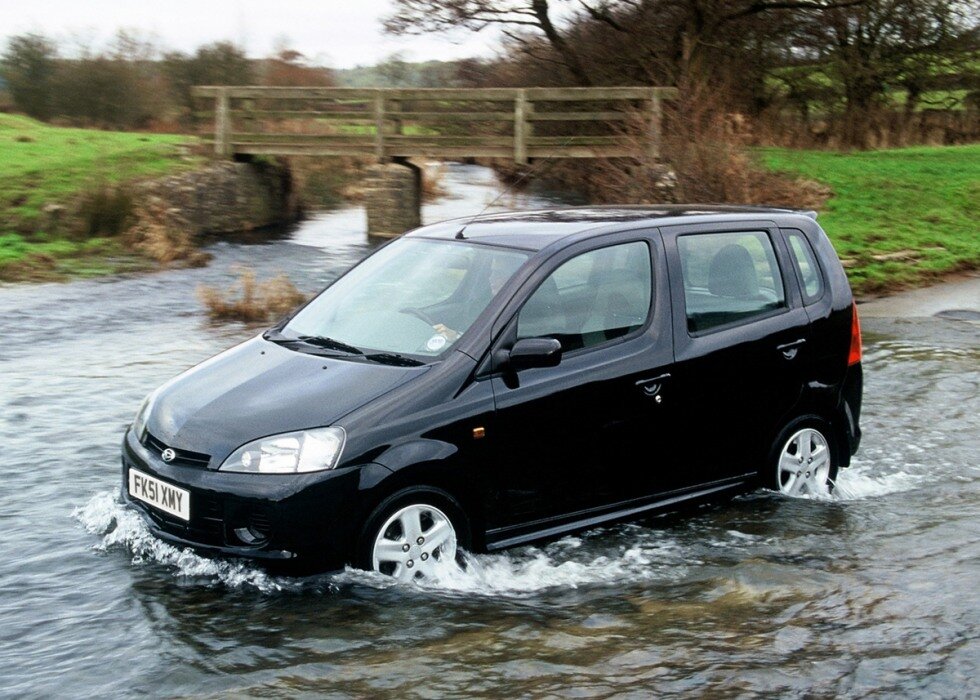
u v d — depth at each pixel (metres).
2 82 32.62
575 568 5.29
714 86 26.22
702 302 5.96
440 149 23.98
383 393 5.01
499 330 5.28
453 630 4.52
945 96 36.91
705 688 4.02
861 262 17.00
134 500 5.32
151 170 22.95
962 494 6.59
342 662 4.21
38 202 20.56
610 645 4.40
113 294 15.43
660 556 5.48
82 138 27.28
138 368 10.44
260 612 4.68
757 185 18.47
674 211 6.31
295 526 4.72
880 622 4.65
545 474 5.36
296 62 36.28
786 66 32.25
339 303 6.00
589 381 5.44
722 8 26.36
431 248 6.06
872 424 8.16
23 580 5.09
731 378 5.96
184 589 4.95
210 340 12.09
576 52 28.61
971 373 9.87
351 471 4.78
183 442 5.03
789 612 4.77
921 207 22.33
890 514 6.19
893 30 33.69
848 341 6.48
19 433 7.84
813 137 33.12
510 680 4.07
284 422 4.89
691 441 5.87
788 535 5.79
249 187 25.23
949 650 4.36
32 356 11.05
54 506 6.21
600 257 5.71
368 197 24.05
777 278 6.31
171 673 4.13
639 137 19.42
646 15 27.38
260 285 15.89
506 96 23.14
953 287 15.78
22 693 4.00
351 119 24.30
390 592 4.84
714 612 4.76
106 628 4.55
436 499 5.04
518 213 6.54
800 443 6.39
